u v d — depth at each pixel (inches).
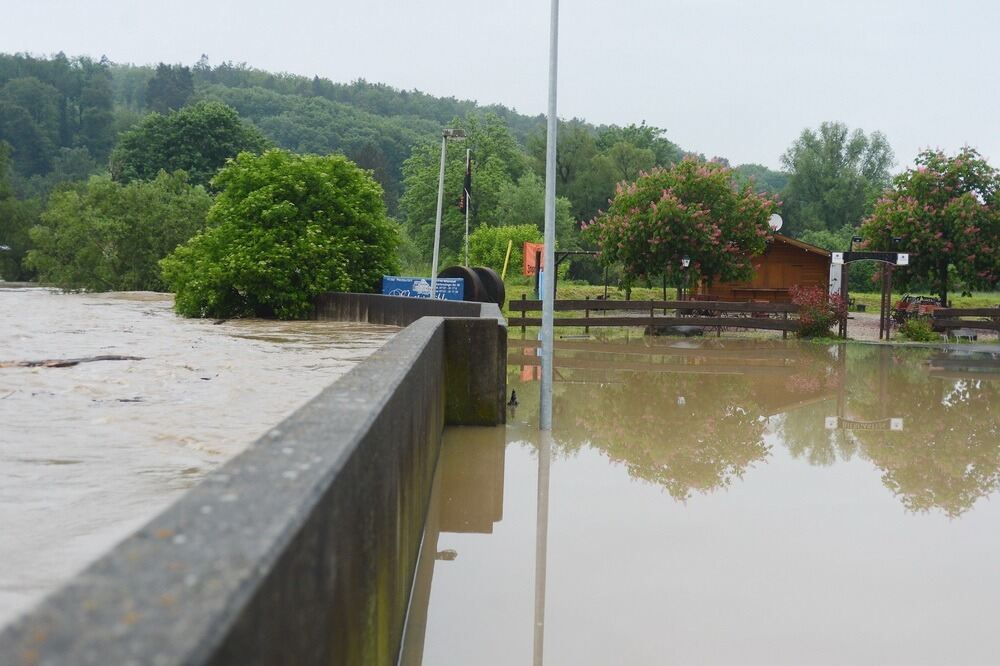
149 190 2064.5
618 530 236.4
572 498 271.4
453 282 1000.9
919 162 1179.9
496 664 150.4
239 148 3211.1
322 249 1047.6
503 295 1110.4
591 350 802.2
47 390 387.5
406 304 871.1
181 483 220.8
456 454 334.3
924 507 268.4
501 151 3393.2
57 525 181.0
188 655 39.4
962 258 1111.6
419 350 215.0
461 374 392.5
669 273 1102.4
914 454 351.6
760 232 1116.5
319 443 91.5
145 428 297.7
